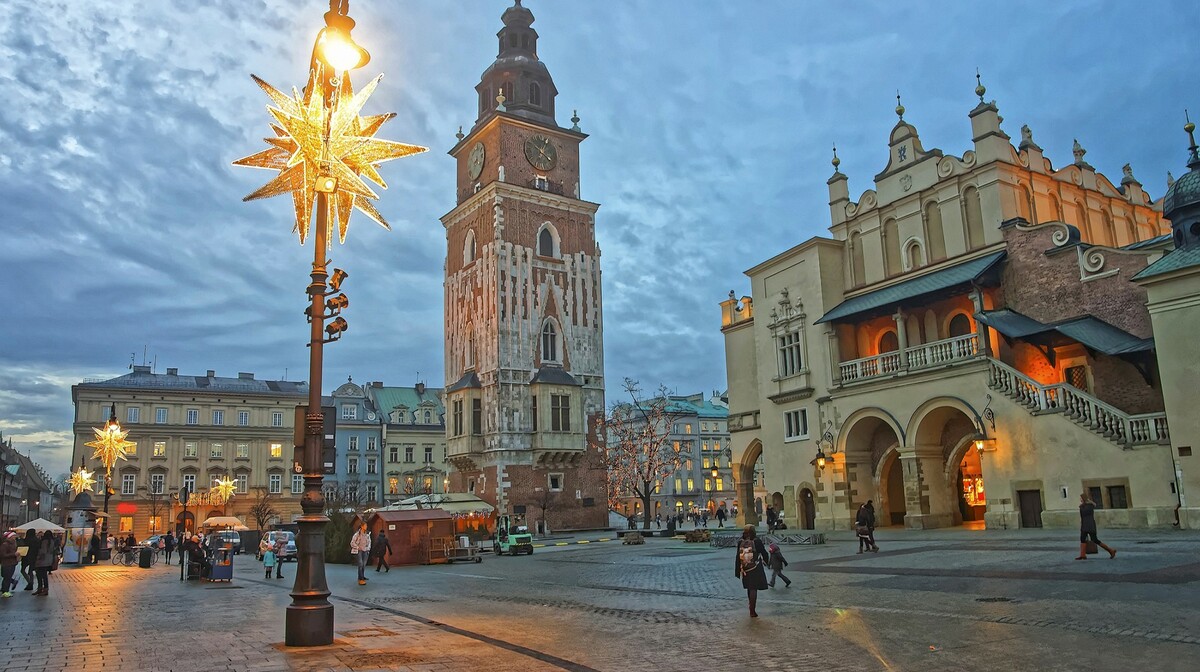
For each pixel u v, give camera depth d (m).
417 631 13.94
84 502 47.31
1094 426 30.33
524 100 69.94
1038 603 14.23
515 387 63.59
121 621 15.80
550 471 63.91
